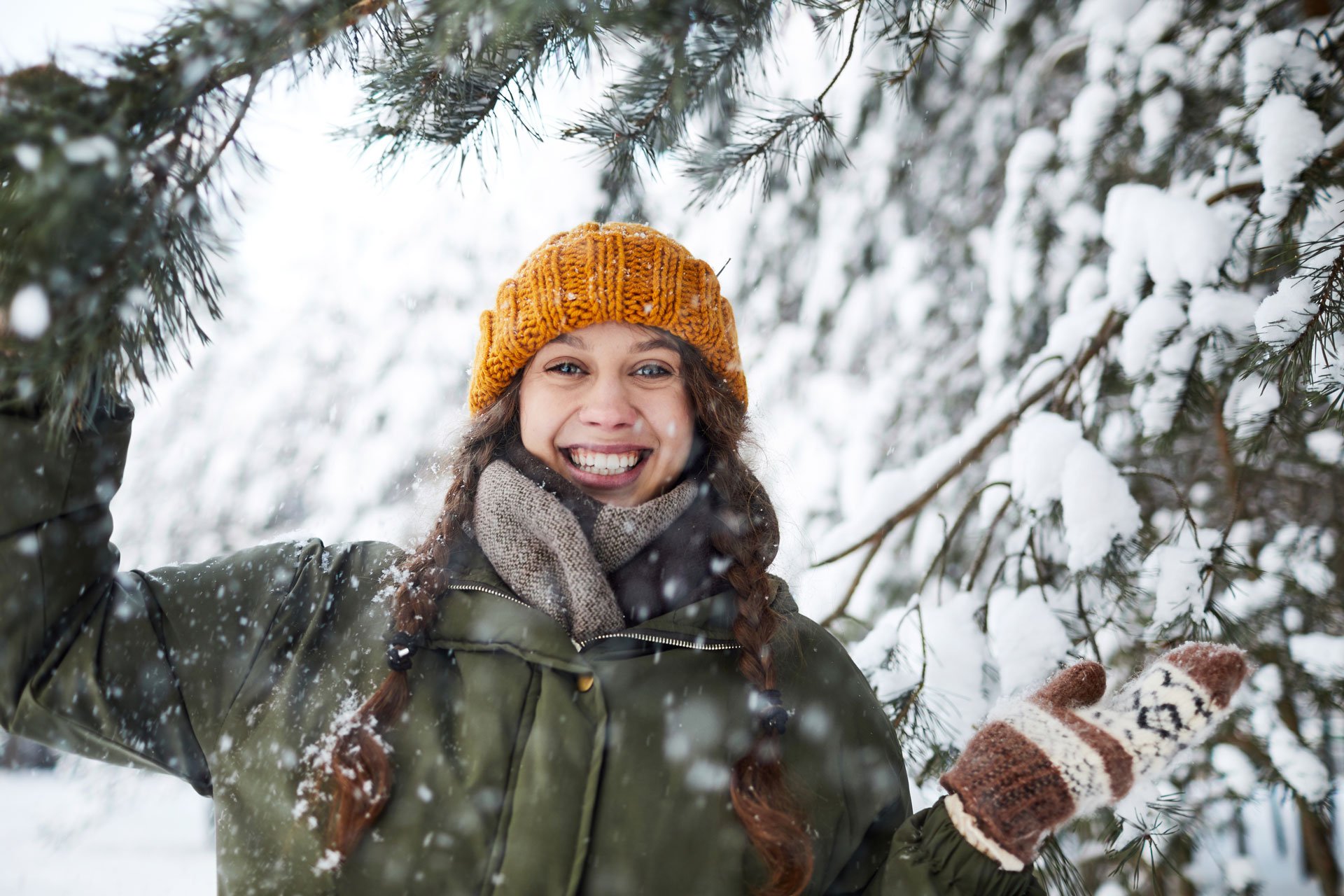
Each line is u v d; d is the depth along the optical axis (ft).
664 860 3.98
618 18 4.58
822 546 8.65
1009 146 12.00
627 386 4.72
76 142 2.88
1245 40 8.07
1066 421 7.72
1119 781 3.54
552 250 4.73
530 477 4.69
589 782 3.97
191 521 17.40
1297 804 6.89
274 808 3.96
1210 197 7.84
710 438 4.99
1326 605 7.64
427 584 4.31
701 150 6.68
